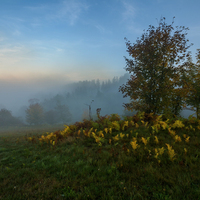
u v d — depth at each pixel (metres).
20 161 4.39
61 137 6.82
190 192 2.15
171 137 4.92
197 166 2.91
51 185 2.71
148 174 2.81
